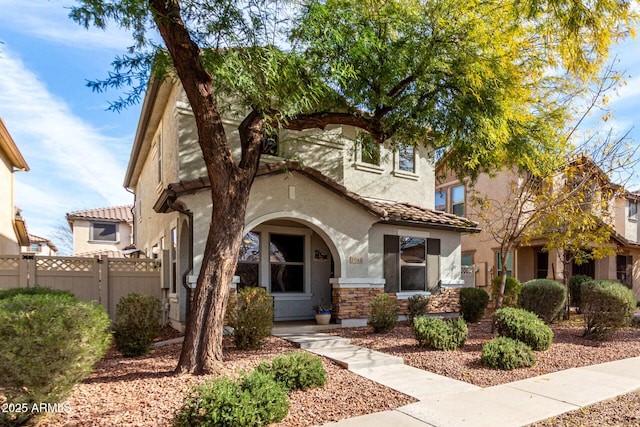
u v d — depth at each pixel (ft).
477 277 68.74
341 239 39.50
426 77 30.09
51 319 15.48
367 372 23.95
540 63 32.50
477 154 32.68
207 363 22.07
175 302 37.73
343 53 28.48
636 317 48.60
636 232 74.38
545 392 20.72
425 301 41.42
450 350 29.22
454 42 28.71
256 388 16.03
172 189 31.19
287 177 33.17
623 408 18.79
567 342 33.58
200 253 32.09
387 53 29.94
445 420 16.84
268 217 35.42
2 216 54.13
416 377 22.98
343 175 44.06
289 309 42.55
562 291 42.24
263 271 41.19
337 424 16.25
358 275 40.27
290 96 24.54
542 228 41.45
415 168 51.39
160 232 46.91
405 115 32.60
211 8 22.44
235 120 37.11
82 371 16.26
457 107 30.37
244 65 22.44
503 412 17.88
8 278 36.94
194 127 36.11
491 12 28.91
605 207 43.68
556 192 41.81
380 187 47.60
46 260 38.14
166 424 15.57
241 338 28.04
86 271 39.58
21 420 15.10
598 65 30.22
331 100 31.60
